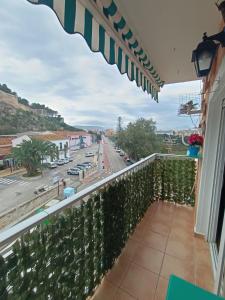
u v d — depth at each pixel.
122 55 1.94
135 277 2.10
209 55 1.57
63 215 1.36
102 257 1.99
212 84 2.37
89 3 1.19
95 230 1.82
